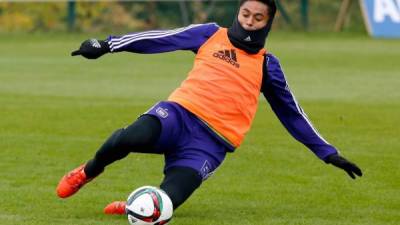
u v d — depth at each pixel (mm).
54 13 85500
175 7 86188
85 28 84625
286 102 17688
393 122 33812
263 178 23750
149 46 17266
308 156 26734
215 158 16750
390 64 57562
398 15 80250
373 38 79062
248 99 17141
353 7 88250
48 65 56375
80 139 29375
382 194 21969
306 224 18844
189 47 17391
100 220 18844
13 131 30641
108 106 37344
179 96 16906
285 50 67875
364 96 42000
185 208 20219
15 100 39062
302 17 85312
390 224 19062
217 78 17031
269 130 31688
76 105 37531
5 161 25531
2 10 84938
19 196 21109
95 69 54219
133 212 15336
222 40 17359
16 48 69188
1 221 18656
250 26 17109
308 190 22344
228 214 19688
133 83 46938
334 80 49031
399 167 25312
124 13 85875
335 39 78062
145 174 23953
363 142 29531
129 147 16328
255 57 17312
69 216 19219
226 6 84875
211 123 16750
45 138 29391
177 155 16688
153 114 16500
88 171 17344
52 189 21953
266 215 19656
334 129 32250
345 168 17516
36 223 18516
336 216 19688
